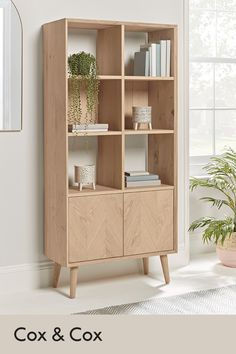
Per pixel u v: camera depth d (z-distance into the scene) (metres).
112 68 5.66
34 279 5.72
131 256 5.67
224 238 5.97
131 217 5.64
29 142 5.63
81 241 5.48
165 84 5.85
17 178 5.61
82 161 5.85
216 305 5.34
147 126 5.99
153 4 6.02
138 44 6.00
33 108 5.62
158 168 5.97
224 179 6.30
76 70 5.48
